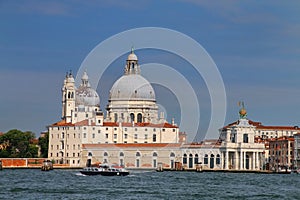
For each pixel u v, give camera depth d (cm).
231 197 19400
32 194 19400
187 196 19425
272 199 19025
